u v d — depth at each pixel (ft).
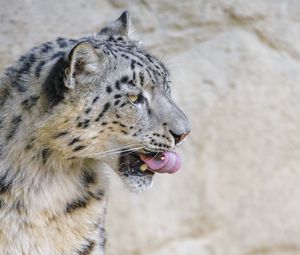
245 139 59.21
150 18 58.34
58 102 39.09
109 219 57.31
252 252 59.82
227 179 59.16
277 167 59.67
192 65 58.75
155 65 41.14
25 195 40.60
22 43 55.98
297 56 60.08
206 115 58.65
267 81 59.52
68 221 41.42
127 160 41.52
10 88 40.93
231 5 59.36
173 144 40.65
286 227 60.03
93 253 42.29
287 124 59.67
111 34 43.96
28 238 40.75
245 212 59.52
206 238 59.21
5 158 40.60
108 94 39.55
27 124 40.14
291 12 60.23
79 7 57.41
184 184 58.70
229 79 59.11
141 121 40.16
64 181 41.39
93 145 40.04
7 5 56.34
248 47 59.47
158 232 58.34
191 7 58.90
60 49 41.32
